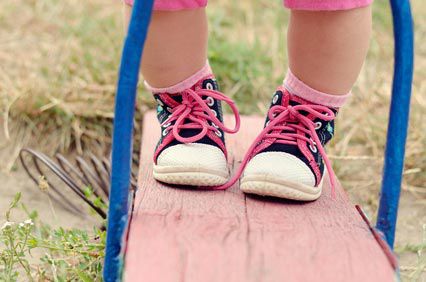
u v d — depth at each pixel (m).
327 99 1.40
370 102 2.59
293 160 1.37
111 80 2.52
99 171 2.10
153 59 1.41
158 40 1.38
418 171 2.20
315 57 1.35
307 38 1.34
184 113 1.45
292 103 1.42
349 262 1.15
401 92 1.19
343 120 2.50
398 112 1.20
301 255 1.16
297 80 1.40
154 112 2.02
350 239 1.22
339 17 1.30
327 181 1.51
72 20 3.10
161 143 1.45
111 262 1.19
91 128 2.39
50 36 2.94
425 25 3.30
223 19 3.20
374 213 2.04
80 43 2.76
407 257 1.79
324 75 1.36
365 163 2.31
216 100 1.49
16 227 1.61
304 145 1.40
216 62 2.64
